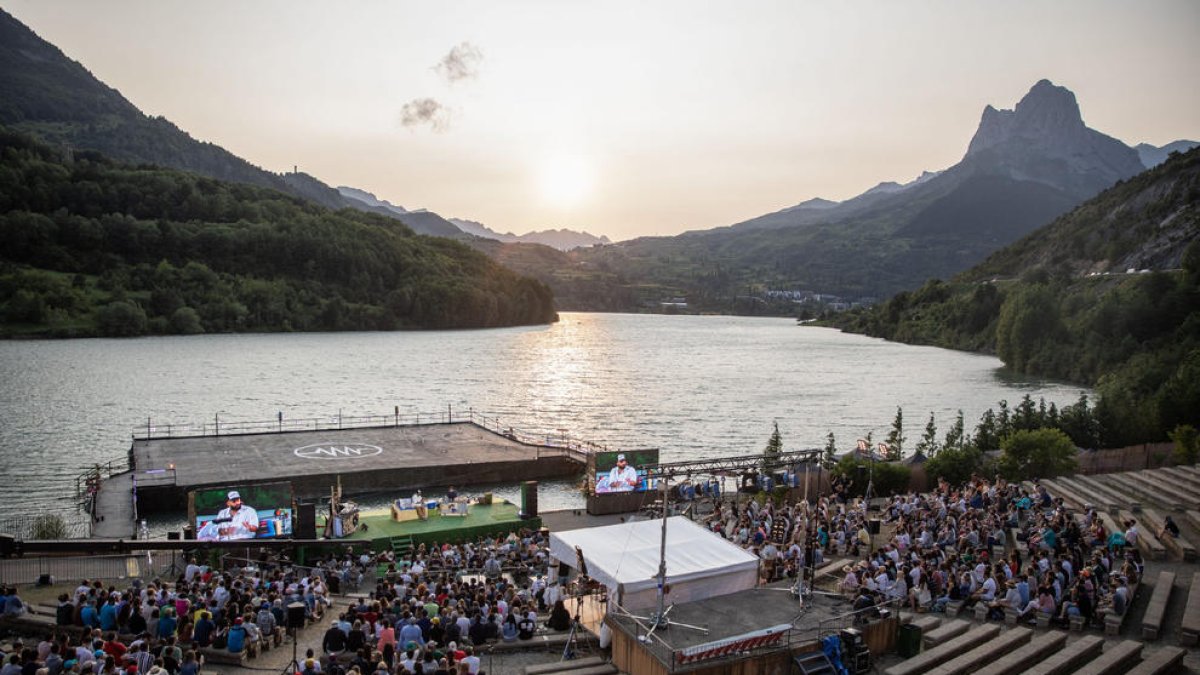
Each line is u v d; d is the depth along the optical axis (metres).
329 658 20.27
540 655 22.97
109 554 33.25
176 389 109.12
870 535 35.34
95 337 187.38
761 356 189.25
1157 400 62.66
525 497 46.03
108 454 69.00
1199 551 30.20
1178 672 19.44
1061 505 36.19
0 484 58.91
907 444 80.69
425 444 69.31
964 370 154.88
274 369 137.50
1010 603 24.66
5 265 196.62
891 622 23.02
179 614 23.62
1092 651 21.06
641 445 78.50
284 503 38.53
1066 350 138.12
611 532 26.62
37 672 16.39
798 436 84.50
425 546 39.84
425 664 18.72
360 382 123.38
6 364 132.00
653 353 196.00
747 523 37.16
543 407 102.81
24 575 29.91
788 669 20.67
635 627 21.66
